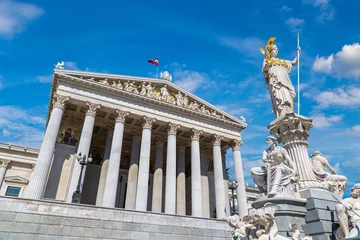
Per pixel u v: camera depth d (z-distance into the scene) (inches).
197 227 1093.1
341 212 349.4
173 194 1633.9
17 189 2146.9
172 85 1983.3
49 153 1401.3
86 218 947.3
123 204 1947.6
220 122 2053.4
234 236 371.2
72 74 1643.7
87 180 1897.1
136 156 1870.1
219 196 1800.0
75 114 1846.7
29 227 868.6
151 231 1007.6
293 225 370.0
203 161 2151.8
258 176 467.2
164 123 1861.5
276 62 582.9
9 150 2218.3
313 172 478.0
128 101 1760.6
